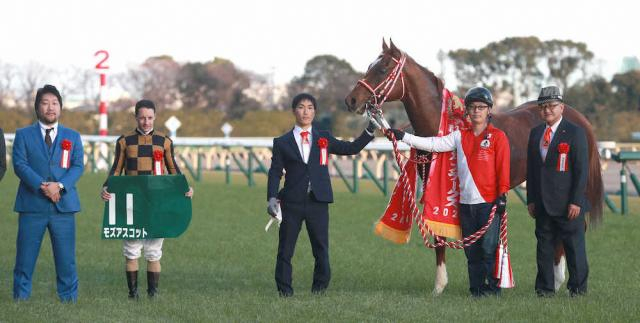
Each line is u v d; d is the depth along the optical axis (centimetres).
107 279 1104
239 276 1130
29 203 895
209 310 849
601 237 1402
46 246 1397
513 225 1564
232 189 2302
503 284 905
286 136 940
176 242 1430
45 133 902
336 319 801
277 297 923
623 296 913
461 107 976
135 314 839
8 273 1141
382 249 1341
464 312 823
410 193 952
